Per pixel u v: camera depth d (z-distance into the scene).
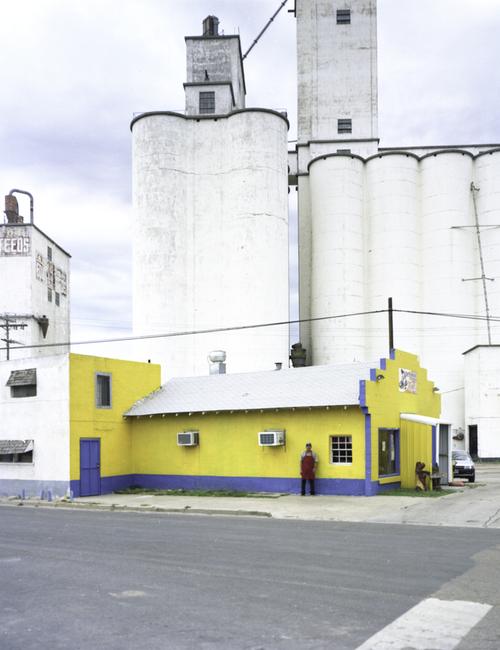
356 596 8.48
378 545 12.56
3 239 50.50
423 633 6.96
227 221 52.53
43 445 25.22
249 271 50.50
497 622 7.34
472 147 62.00
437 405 30.14
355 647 6.54
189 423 26.48
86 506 22.06
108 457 26.44
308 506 19.89
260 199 51.16
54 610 8.08
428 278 56.41
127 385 27.91
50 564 11.03
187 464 26.38
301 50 66.56
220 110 55.59
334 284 56.16
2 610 8.14
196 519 17.73
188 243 53.00
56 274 58.38
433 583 9.18
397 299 55.88
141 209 52.53
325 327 56.09
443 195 56.28
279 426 24.44
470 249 56.16
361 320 56.44
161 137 52.66
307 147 64.81
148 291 51.44
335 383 24.77
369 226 57.94
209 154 53.75
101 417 26.30
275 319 50.72
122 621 7.53
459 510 18.47
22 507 22.75
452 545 12.54
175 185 52.56
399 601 8.22
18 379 26.09
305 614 7.67
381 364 24.23
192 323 52.16
